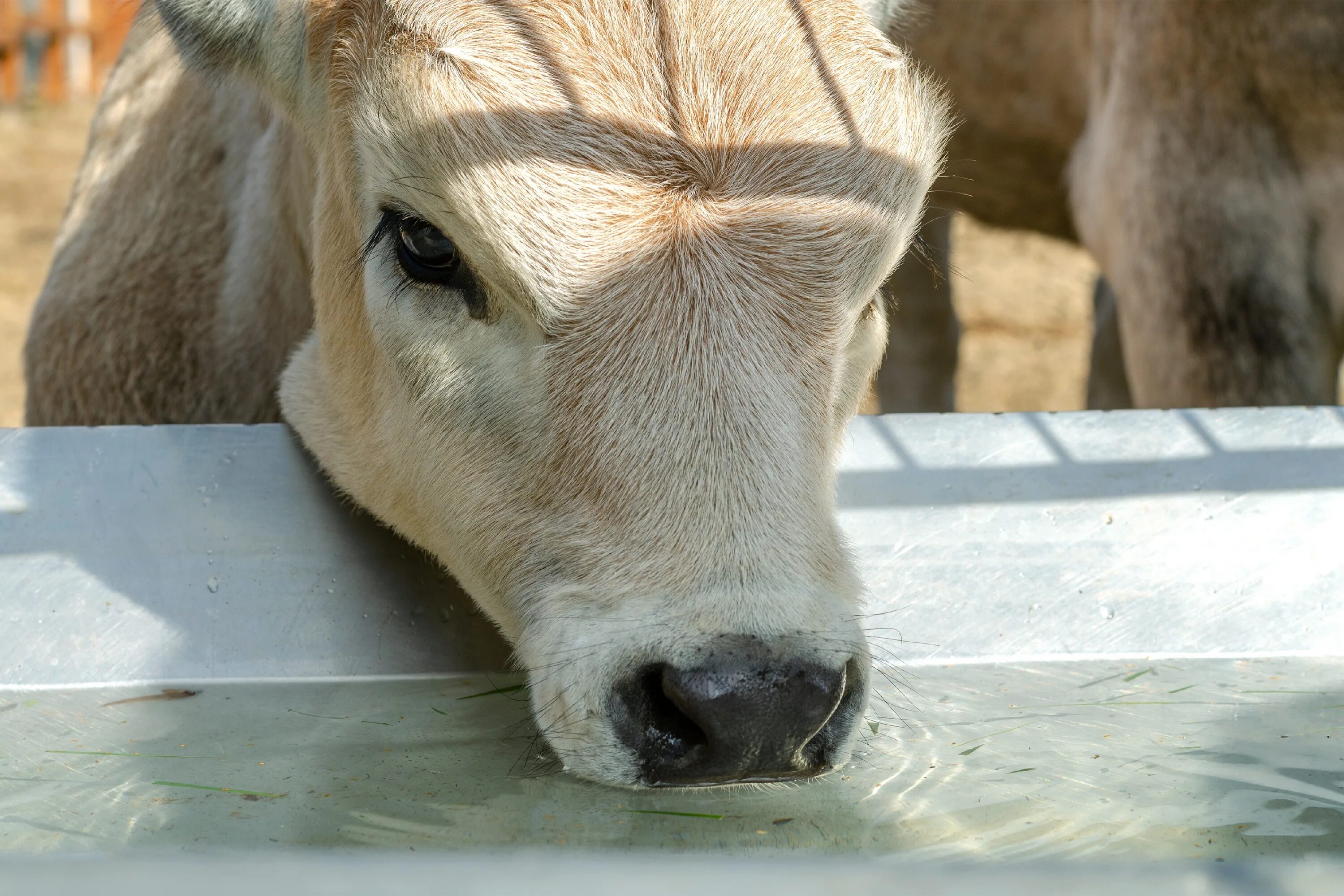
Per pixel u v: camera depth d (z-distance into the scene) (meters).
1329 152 4.43
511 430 2.58
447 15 2.57
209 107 4.23
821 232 2.43
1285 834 2.23
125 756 2.56
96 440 3.08
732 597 2.25
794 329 2.41
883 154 2.53
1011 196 6.15
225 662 3.01
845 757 2.33
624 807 2.37
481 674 3.08
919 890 0.99
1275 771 2.52
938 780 2.48
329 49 2.89
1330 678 3.05
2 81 18.02
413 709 2.86
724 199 2.41
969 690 2.96
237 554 3.07
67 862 1.01
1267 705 2.87
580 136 2.43
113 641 2.98
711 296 2.38
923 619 3.13
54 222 11.74
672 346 2.38
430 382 2.69
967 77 5.78
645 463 2.37
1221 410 3.36
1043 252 11.40
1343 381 6.37
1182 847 2.18
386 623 3.08
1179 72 4.59
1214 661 3.17
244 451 3.14
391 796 2.39
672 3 2.53
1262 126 4.48
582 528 2.45
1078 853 2.16
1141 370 4.83
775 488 2.33
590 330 2.41
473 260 2.55
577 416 2.43
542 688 2.48
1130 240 4.83
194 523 3.06
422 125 2.52
